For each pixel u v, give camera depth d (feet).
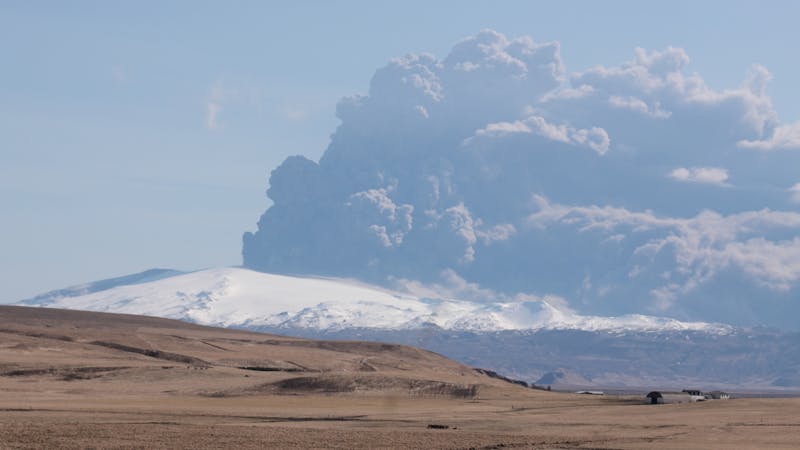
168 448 638.94
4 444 638.53
